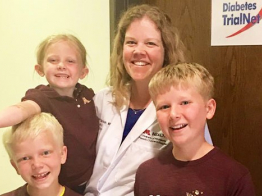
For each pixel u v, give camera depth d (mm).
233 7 1752
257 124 1769
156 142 1348
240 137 1818
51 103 1379
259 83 1740
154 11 1392
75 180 1432
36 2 1880
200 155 1162
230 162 1128
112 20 1919
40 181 1282
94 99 1539
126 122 1437
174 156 1202
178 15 1912
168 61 1415
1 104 1863
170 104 1155
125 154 1385
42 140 1272
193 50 1890
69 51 1439
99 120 1495
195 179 1131
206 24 1836
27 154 1272
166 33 1382
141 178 1228
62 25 1927
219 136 1871
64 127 1394
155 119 1361
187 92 1142
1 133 1561
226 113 1839
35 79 1786
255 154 1787
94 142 1459
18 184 1639
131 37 1378
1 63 1865
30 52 1815
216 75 1839
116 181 1376
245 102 1785
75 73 1452
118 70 1482
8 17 1870
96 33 1941
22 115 1249
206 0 1821
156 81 1190
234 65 1788
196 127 1146
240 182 1095
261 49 1713
